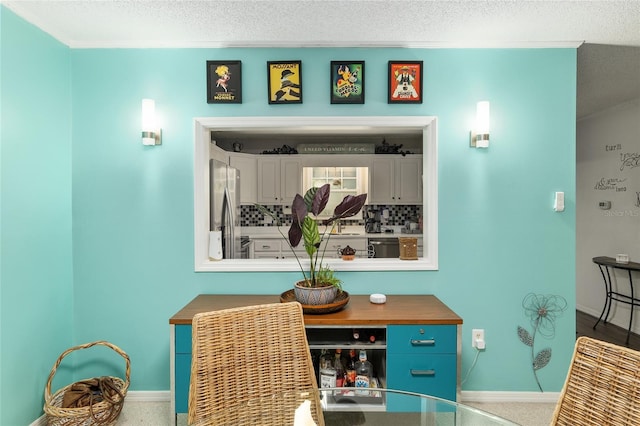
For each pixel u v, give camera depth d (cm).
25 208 197
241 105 236
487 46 233
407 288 239
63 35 221
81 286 235
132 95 234
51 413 186
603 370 104
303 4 188
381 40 230
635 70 278
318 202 203
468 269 238
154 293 237
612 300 383
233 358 131
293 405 131
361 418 141
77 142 234
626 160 363
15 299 191
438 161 236
